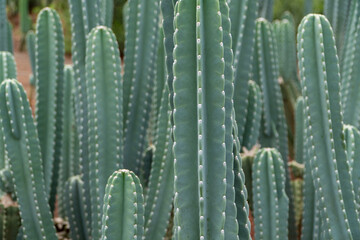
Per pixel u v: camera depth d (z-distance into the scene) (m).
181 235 1.51
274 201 2.42
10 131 2.37
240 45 2.61
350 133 2.35
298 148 3.88
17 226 2.88
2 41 3.84
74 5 2.67
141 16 2.73
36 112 2.91
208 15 1.44
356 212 2.05
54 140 3.09
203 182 1.46
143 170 2.98
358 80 2.98
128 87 2.77
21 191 2.42
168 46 1.76
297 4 10.20
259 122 3.10
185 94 1.48
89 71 2.39
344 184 2.04
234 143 1.69
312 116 2.00
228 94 1.58
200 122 1.44
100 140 2.40
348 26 3.22
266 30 3.29
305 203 2.84
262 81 3.30
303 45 1.98
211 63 1.46
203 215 1.48
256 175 2.43
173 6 1.75
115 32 11.55
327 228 2.05
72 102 3.81
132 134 2.79
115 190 1.67
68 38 12.39
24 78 9.60
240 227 1.69
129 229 1.69
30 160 2.42
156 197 2.51
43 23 2.90
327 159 2.01
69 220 3.06
